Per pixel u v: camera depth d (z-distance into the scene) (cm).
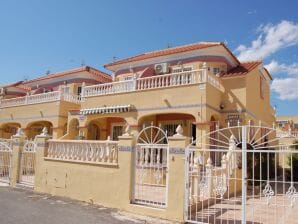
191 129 2080
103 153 1168
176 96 1856
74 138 2533
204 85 1759
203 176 1093
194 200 1006
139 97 2023
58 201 1188
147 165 1100
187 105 1803
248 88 2014
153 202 1029
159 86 1950
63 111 2700
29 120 2914
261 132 1831
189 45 2547
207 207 1102
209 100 1802
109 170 1127
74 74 3111
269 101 2834
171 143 970
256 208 1125
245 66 2212
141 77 2120
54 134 2658
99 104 2245
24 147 1568
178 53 2245
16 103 3108
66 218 932
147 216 971
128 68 2564
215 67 2142
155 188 1139
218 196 1242
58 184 1305
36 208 1057
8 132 3316
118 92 2134
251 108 2066
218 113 1952
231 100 1983
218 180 1261
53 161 1355
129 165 1065
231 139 1427
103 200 1120
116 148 1131
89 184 1184
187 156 937
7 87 3822
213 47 2100
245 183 832
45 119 2772
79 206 1109
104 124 2625
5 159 1670
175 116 2147
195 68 2166
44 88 3303
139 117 2002
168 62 2317
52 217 939
